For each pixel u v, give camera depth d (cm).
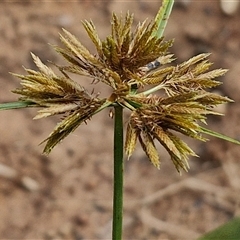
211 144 44
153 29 18
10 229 39
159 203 41
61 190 41
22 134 44
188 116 17
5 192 41
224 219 40
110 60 17
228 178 42
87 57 17
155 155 17
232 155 44
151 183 42
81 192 42
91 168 43
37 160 43
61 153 43
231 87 46
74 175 42
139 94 18
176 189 42
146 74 18
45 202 41
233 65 48
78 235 40
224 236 23
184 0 53
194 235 40
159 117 17
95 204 41
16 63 48
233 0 53
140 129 17
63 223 40
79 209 41
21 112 46
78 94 17
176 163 18
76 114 17
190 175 43
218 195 42
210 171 43
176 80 18
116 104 17
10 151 43
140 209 41
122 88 17
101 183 42
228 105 46
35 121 45
